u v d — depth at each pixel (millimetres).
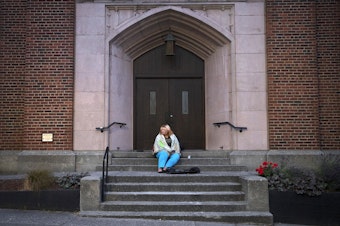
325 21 10836
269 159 10172
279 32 10594
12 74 10883
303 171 8734
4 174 10438
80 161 10266
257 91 10562
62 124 10430
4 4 11039
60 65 10555
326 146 10469
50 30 10641
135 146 11969
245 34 10719
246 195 8102
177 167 9891
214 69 11633
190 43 11867
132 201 8250
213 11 10930
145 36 11562
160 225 7148
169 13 10969
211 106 11742
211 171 9805
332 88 10633
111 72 10914
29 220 7371
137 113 12094
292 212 8117
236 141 10477
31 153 10242
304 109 10391
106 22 10836
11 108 10797
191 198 8250
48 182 8688
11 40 10953
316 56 10531
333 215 8094
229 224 7477
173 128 12055
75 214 7965
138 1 10828
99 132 10484
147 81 12164
